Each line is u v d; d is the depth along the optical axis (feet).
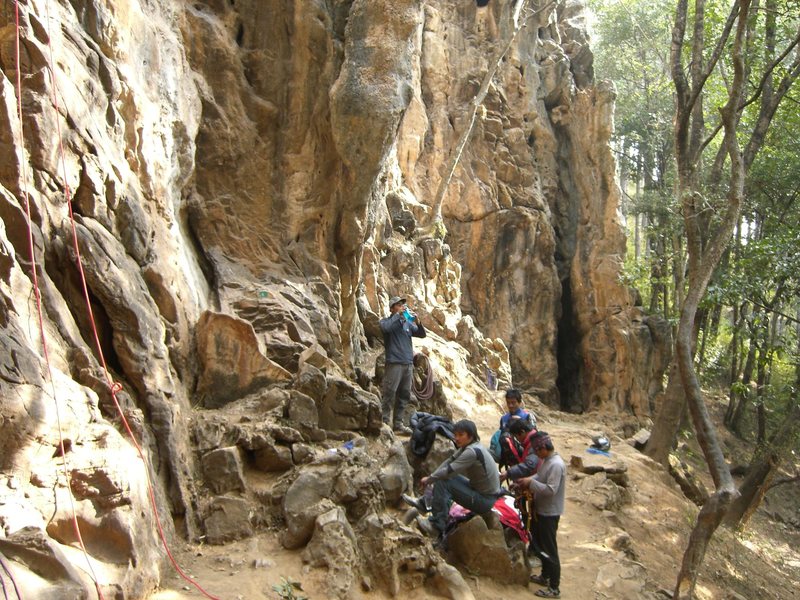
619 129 81.51
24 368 15.80
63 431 16.34
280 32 31.91
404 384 30.27
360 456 22.74
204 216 29.63
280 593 18.16
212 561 19.11
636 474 39.17
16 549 13.75
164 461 19.97
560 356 64.34
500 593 22.50
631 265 59.72
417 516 23.35
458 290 55.67
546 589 23.56
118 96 23.17
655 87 77.51
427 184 58.80
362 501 21.59
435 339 48.26
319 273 31.83
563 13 72.23
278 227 31.63
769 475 46.24
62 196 19.83
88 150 21.15
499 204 60.44
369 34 30.14
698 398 27.53
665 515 36.19
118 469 16.87
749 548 43.37
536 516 23.85
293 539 20.12
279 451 22.21
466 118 59.82
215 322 24.72
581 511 32.60
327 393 24.98
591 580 25.80
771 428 73.51
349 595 18.93
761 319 49.16
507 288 59.98
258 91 31.81
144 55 25.80
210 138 30.01
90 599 14.37
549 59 66.03
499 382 52.60
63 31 21.34
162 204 25.31
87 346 19.47
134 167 23.99
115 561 15.92
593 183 62.90
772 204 61.87
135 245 22.76
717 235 29.30
